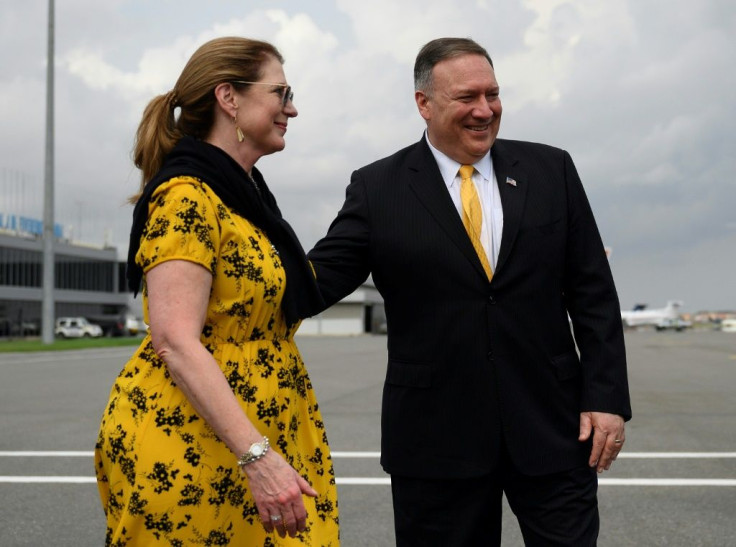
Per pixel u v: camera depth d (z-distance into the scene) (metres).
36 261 72.19
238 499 2.34
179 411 2.29
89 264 81.12
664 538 4.83
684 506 5.59
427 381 2.91
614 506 5.61
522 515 2.97
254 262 2.36
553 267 2.95
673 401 11.80
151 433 2.28
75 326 65.81
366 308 86.50
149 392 2.31
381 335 76.44
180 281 2.19
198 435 2.29
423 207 2.97
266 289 2.38
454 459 2.89
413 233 2.95
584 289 3.01
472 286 2.89
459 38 3.01
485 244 2.94
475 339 2.88
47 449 7.81
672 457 7.36
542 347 2.91
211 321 2.32
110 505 2.38
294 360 2.54
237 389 2.32
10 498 5.83
